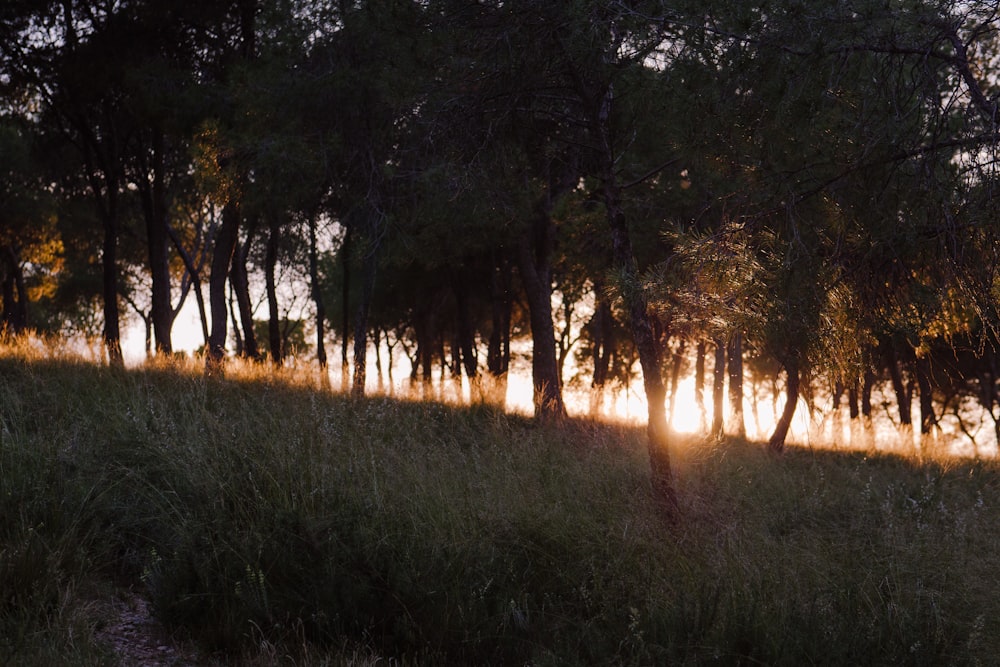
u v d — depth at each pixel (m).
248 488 6.30
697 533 7.00
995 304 4.89
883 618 5.23
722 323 5.70
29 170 20.69
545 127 8.96
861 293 5.38
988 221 4.68
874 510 8.48
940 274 5.12
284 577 5.29
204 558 5.41
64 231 23.52
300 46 12.00
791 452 13.09
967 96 4.89
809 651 4.86
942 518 7.93
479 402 12.35
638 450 9.43
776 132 5.32
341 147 11.62
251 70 12.09
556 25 7.29
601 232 13.31
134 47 14.06
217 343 14.56
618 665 4.83
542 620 5.24
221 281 14.71
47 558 5.06
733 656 4.82
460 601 5.15
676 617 5.18
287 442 7.37
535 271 15.55
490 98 8.08
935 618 5.25
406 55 8.45
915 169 4.94
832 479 10.29
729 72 5.37
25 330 11.45
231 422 7.94
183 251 21.83
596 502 7.25
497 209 9.75
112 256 15.38
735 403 15.86
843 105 5.23
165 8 13.66
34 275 27.88
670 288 5.96
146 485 6.39
